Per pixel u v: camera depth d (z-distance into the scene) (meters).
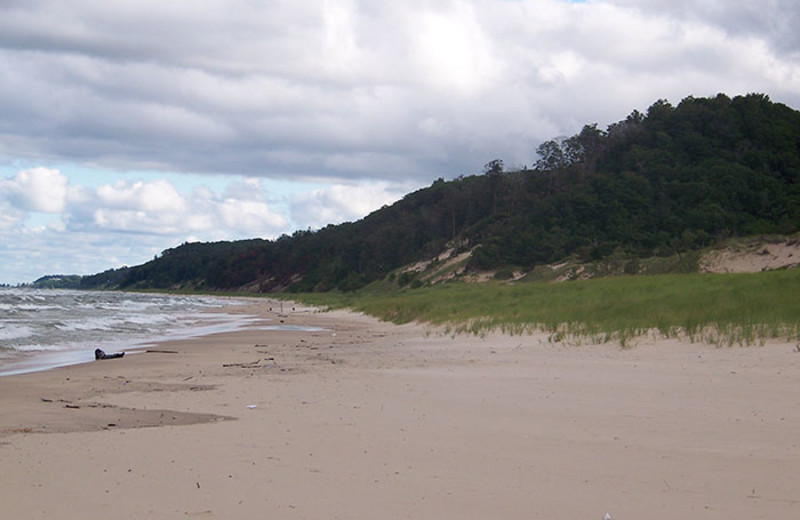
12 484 6.40
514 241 83.12
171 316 48.78
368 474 6.83
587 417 9.45
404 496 6.16
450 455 7.54
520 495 6.18
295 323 40.69
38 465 7.05
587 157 102.25
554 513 5.73
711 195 78.06
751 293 23.14
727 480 6.52
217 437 8.39
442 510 5.81
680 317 19.53
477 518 5.62
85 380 14.11
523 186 104.12
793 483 6.39
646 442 8.01
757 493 6.14
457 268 86.12
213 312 59.69
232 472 6.87
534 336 20.78
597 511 5.77
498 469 6.99
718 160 85.19
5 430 8.88
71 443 8.05
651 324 19.12
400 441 8.18
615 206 81.81
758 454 7.39
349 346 22.72
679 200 79.81
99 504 5.89
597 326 19.95
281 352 20.75
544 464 7.16
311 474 6.82
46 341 24.89
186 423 9.34
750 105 92.31
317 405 10.63
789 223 69.88
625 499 6.05
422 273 93.81
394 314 39.88
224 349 22.08
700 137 90.25
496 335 21.97
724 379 12.09
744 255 57.56
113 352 20.20
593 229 80.50
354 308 54.41
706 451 7.55
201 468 7.00
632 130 98.75
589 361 15.26
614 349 16.75
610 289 34.16
